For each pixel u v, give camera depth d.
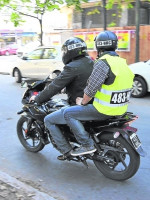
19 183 3.97
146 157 4.96
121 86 3.81
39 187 4.04
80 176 4.34
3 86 12.55
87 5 19.41
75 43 4.14
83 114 3.98
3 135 6.21
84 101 3.89
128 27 15.44
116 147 4.05
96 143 4.13
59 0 15.29
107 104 3.85
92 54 16.61
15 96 10.24
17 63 13.39
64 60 4.30
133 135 3.90
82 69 4.16
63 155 4.36
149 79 9.59
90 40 16.59
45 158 5.03
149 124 6.83
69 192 3.90
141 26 14.72
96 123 4.12
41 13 16.78
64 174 4.42
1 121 7.22
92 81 3.76
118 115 3.99
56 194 3.85
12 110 8.28
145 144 5.54
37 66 12.60
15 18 16.77
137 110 8.23
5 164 4.82
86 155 4.20
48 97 4.35
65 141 4.31
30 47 30.30
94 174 4.39
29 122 5.07
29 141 5.62
